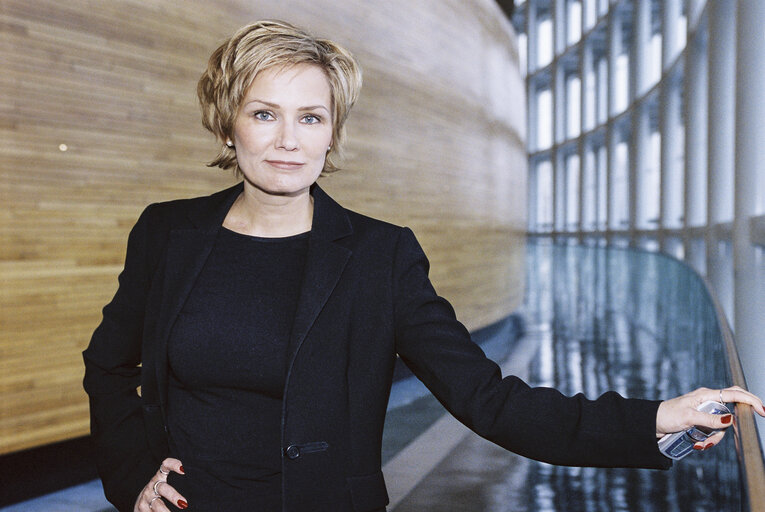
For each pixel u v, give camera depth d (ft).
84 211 12.17
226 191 4.13
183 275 3.86
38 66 11.47
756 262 17.81
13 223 11.29
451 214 23.89
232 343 3.69
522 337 32.37
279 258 3.87
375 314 3.76
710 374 10.29
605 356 26.99
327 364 3.69
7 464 11.43
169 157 13.38
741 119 18.02
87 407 12.39
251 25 3.63
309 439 3.64
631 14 54.75
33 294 11.58
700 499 11.63
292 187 3.70
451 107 23.73
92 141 12.21
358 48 18.51
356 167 18.37
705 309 12.17
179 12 13.48
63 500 11.62
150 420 4.01
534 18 76.13
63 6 11.74
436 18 22.56
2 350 11.25
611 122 55.26
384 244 3.85
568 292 55.21
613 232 55.72
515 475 13.10
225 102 3.70
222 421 3.75
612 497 12.03
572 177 70.64
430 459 14.05
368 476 3.74
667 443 3.38
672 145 39.04
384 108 19.61
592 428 3.40
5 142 11.13
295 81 3.59
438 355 3.65
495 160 28.96
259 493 3.71
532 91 76.74
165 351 3.79
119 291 4.20
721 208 24.29
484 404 3.53
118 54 12.52
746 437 2.96
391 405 18.48
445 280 23.35
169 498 3.77
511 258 32.99
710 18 24.47
